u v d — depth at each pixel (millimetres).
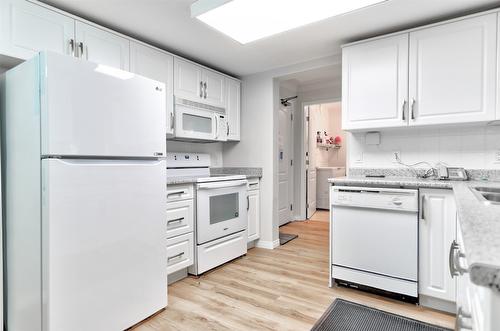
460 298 1197
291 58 3023
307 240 3740
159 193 1911
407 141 2512
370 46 2371
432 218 1916
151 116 1860
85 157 1529
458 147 2301
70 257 1454
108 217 1611
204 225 2594
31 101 1470
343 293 2207
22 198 1539
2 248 1644
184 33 2445
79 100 1497
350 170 2777
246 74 3561
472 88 1997
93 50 2111
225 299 2123
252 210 3350
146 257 1823
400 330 1712
